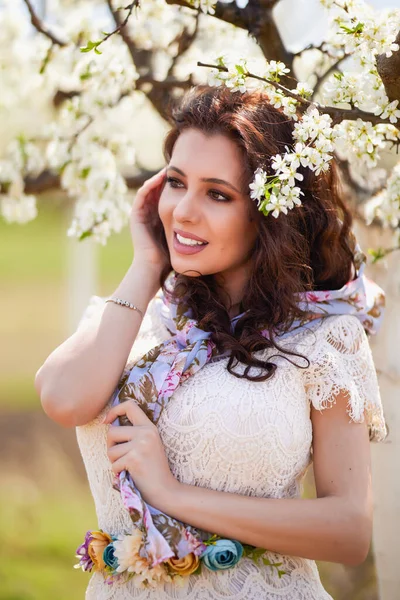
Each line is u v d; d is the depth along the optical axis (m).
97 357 1.70
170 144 1.89
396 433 2.41
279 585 1.64
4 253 15.38
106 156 2.34
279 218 1.73
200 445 1.63
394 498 2.40
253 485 1.65
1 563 4.71
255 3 2.00
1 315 11.45
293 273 1.76
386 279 2.45
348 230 1.91
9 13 2.76
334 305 1.79
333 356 1.70
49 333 10.53
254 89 1.74
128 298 1.80
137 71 2.34
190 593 1.59
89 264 7.38
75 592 4.43
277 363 1.70
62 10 2.72
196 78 2.30
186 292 1.83
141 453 1.61
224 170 1.68
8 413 7.34
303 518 1.58
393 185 1.93
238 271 1.85
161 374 1.68
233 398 1.64
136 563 1.56
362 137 1.63
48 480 5.91
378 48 1.51
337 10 1.72
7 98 2.88
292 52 2.08
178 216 1.70
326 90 1.61
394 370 2.42
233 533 1.57
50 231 15.36
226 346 1.71
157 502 1.58
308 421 1.71
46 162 2.63
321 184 1.82
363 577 2.56
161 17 2.28
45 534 5.07
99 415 1.75
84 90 2.35
